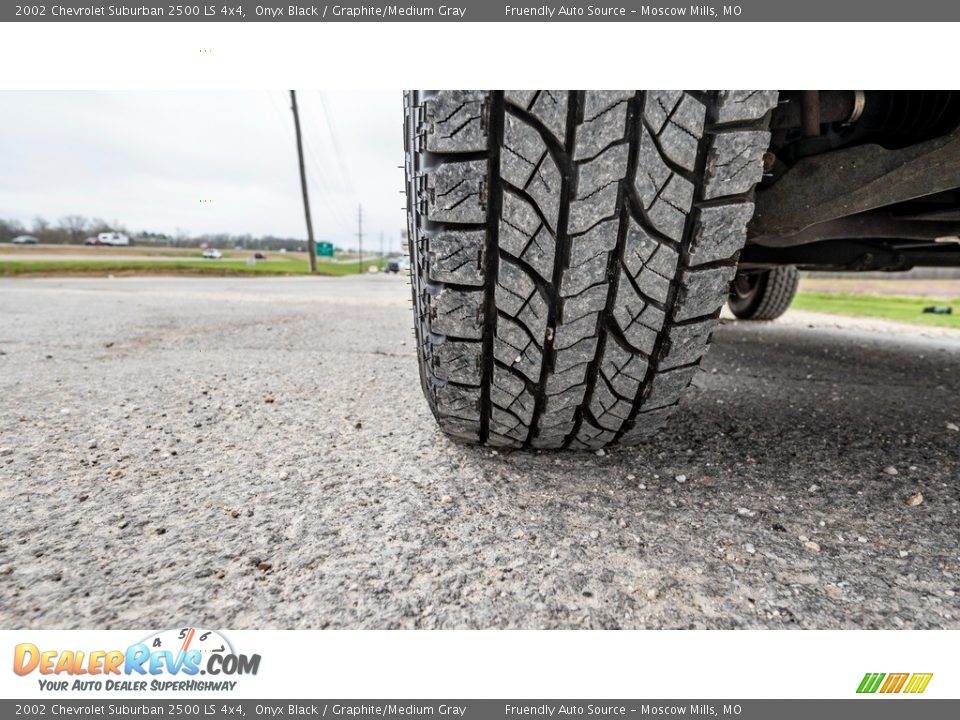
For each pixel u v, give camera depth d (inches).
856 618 32.8
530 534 40.6
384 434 61.3
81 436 59.4
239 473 50.2
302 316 179.9
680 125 32.9
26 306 201.2
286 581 34.5
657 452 56.8
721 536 41.2
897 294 363.6
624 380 42.8
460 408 47.0
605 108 32.2
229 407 71.7
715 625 32.1
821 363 109.9
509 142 33.2
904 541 40.8
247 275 690.2
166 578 34.4
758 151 34.0
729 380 92.2
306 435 60.9
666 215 35.1
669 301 38.8
